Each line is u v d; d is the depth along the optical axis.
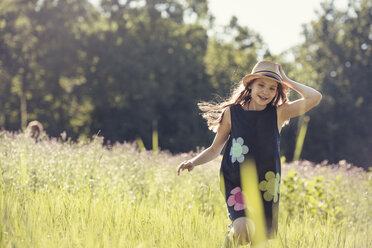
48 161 6.77
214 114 4.61
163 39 50.53
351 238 4.48
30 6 47.00
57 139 8.34
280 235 4.18
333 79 60.12
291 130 34.59
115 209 4.62
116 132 47.69
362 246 4.25
